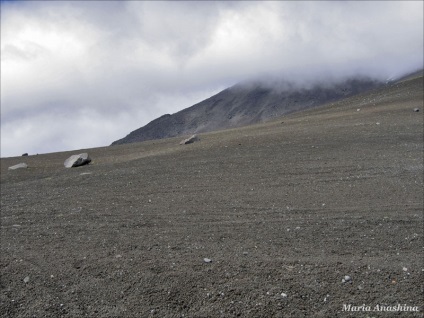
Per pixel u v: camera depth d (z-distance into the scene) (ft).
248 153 58.95
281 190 38.93
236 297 20.34
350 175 41.83
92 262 24.57
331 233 27.48
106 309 19.99
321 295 20.12
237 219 31.50
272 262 23.39
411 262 22.62
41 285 22.22
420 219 29.17
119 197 40.50
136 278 22.39
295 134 72.43
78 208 37.19
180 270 22.98
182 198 38.52
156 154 74.02
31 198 43.24
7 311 20.16
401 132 61.87
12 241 28.94
